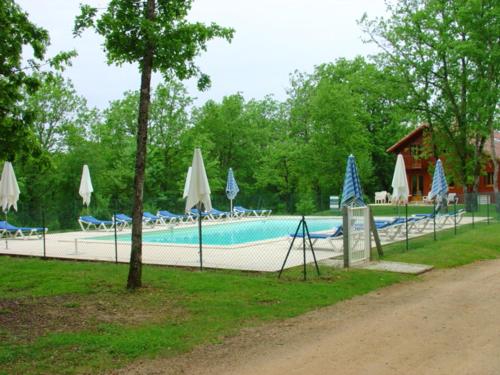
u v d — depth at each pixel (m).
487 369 5.04
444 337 6.19
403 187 18.48
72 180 34.03
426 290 9.17
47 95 32.34
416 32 31.97
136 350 5.73
